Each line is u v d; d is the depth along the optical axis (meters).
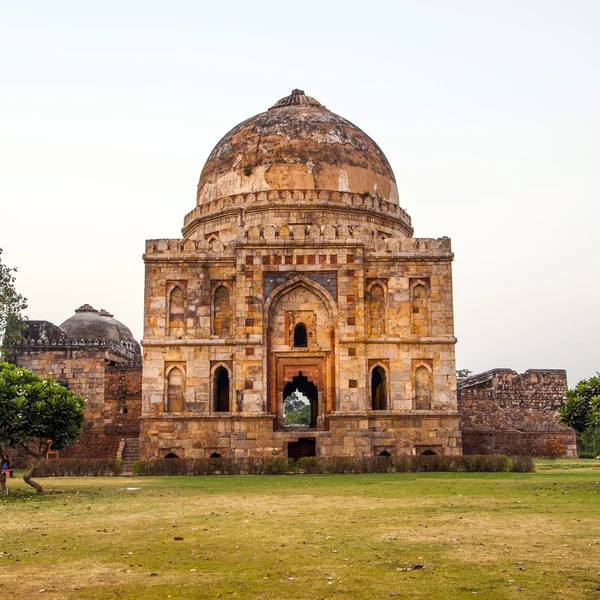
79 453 49.44
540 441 50.03
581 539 14.63
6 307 51.06
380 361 40.34
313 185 45.28
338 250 40.69
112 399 50.41
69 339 52.03
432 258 41.03
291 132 46.47
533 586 11.23
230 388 40.19
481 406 52.00
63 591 11.36
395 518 17.94
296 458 40.12
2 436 26.17
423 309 40.94
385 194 47.72
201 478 32.81
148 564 13.05
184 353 40.25
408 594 10.94
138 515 19.27
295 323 40.66
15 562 13.34
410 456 35.81
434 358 40.34
